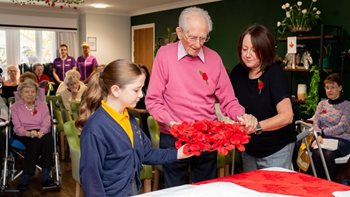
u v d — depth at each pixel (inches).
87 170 58.4
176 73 73.7
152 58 331.9
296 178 62.8
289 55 188.2
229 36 250.7
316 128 147.6
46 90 271.3
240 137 58.7
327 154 130.8
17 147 152.0
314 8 186.1
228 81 79.0
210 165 78.0
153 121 124.2
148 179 121.1
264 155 77.9
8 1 291.7
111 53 358.6
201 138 57.2
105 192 60.3
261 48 72.1
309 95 176.4
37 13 337.7
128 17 362.9
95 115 61.4
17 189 153.8
